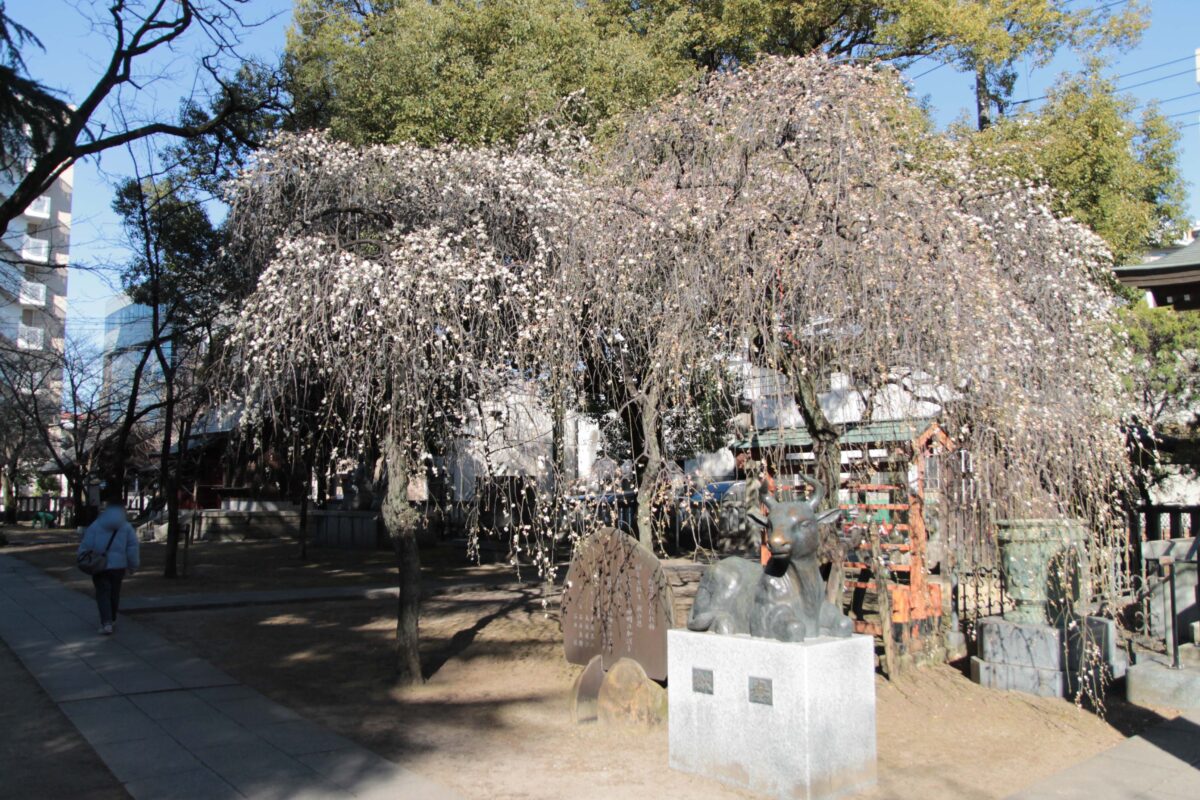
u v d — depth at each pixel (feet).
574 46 49.01
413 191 28.02
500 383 25.80
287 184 28.22
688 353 22.84
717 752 18.40
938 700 25.35
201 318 52.29
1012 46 60.95
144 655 33.45
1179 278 29.37
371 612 45.29
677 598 43.91
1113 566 24.47
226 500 111.96
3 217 29.60
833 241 21.20
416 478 29.91
